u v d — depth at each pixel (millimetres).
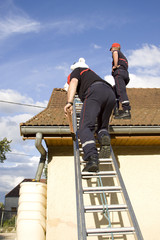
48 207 4484
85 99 2654
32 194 4348
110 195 4727
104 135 2734
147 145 5375
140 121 5289
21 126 4664
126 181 4953
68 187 4719
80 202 2371
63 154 5086
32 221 4133
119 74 4383
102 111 2750
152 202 4750
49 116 5625
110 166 5031
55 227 4312
